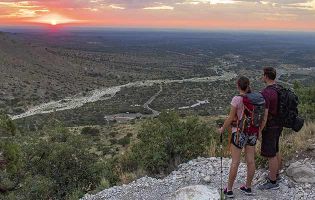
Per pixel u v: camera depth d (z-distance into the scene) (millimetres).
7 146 13883
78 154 15195
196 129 10383
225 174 7707
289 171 7254
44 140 15766
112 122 84188
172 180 7902
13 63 160375
